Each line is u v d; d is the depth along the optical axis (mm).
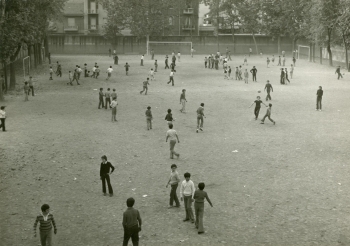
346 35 62438
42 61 76000
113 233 13820
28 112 33906
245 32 96250
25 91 38875
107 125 29812
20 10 42781
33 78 54938
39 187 17984
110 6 87938
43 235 12000
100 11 97125
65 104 37656
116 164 21203
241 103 38438
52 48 91875
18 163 21016
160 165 21047
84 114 33562
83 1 101875
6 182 18484
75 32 97812
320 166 20656
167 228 14125
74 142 25125
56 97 41188
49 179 18969
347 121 31016
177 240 13211
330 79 54750
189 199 14461
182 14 97312
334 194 16984
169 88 47062
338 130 28234
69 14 96812
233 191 17453
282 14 87250
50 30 82250
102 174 17062
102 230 14031
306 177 19078
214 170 20203
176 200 15922
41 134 26844
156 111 34781
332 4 64062
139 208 15859
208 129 28812
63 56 87188
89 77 55781
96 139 25906
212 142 25406
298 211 15367
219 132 27953
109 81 52438
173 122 30906
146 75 58000
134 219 11859
